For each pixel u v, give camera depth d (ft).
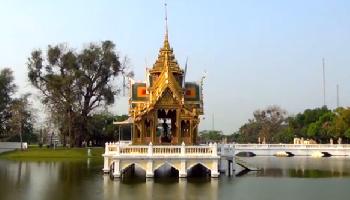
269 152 384.27
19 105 358.23
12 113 356.79
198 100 176.86
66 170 187.32
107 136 441.27
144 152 146.41
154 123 162.30
